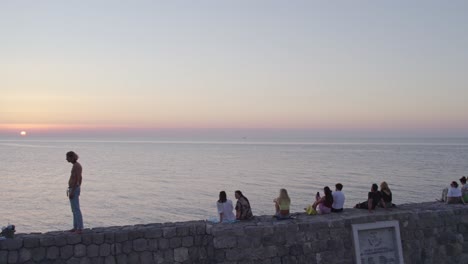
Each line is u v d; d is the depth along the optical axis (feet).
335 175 297.94
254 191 221.87
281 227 51.78
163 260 48.34
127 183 259.39
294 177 288.10
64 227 140.15
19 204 181.78
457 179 262.67
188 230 49.78
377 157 519.19
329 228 54.13
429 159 470.80
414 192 208.64
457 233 60.90
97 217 156.76
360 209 62.54
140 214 162.81
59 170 347.77
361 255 55.06
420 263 58.29
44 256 43.98
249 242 50.11
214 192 220.43
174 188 236.43
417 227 58.85
